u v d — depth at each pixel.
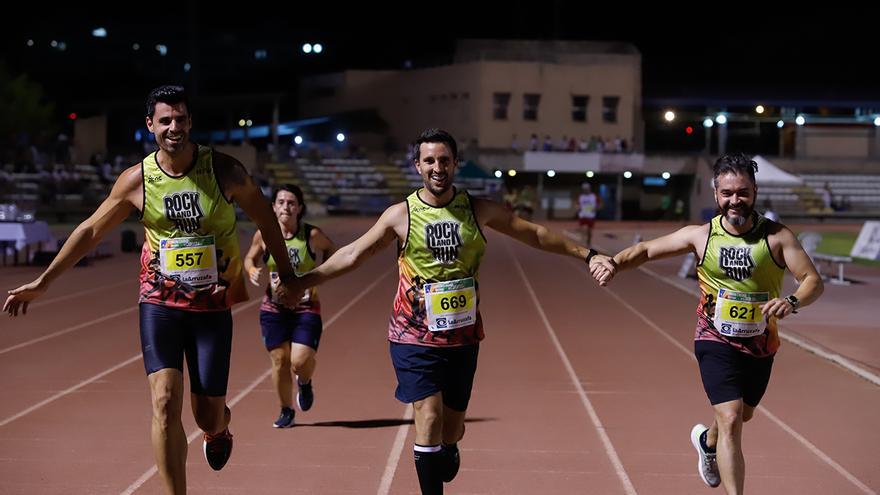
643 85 61.75
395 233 5.11
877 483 6.18
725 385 5.23
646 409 8.34
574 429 7.58
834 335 12.52
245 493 5.86
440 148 4.95
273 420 7.81
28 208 39.09
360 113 60.53
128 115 64.88
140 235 35.12
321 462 6.55
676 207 56.38
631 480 6.20
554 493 5.92
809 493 5.96
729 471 5.09
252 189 5.14
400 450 6.88
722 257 5.27
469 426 7.69
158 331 4.98
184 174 4.99
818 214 53.84
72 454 6.70
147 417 7.84
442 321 5.00
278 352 7.50
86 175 45.78
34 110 50.53
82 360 10.50
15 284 18.36
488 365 10.52
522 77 55.97
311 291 7.60
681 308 16.05
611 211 56.31
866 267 23.94
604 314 15.17
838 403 8.59
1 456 6.64
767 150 64.06
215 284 5.05
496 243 35.38
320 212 51.09
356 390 9.06
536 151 53.81
